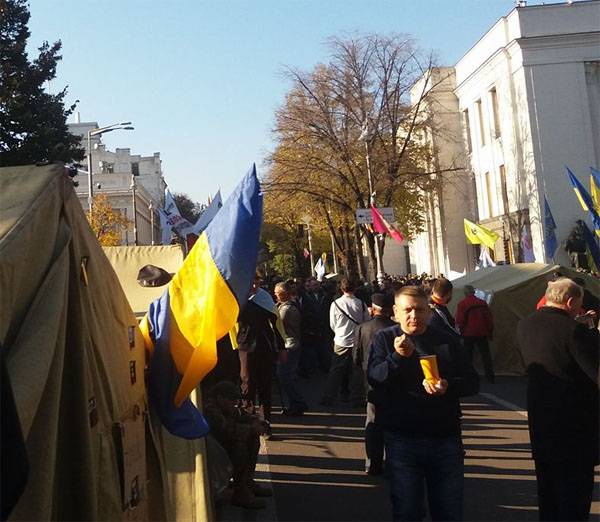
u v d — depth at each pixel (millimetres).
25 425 2465
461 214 48438
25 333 2691
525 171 39406
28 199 2971
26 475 2170
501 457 8125
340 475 7648
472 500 6582
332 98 37188
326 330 16812
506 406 11445
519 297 15359
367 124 36281
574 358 4582
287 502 6723
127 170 99125
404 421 4352
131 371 3971
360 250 39344
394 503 4344
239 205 4195
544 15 38844
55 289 2906
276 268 63656
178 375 4281
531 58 38781
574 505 4598
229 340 8172
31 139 31828
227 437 6531
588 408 4602
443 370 4387
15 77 32438
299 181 37750
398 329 4602
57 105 33625
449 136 45125
